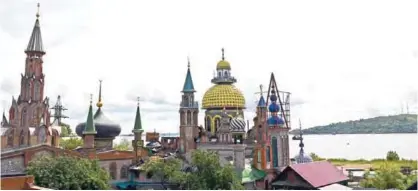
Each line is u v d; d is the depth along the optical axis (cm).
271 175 8125
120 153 8281
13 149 6956
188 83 9262
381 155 13925
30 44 8406
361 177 7825
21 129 8106
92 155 7644
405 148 14300
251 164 8650
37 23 8594
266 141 8388
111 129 8925
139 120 9294
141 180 8031
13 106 8219
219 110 9769
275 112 8719
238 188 6544
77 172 5441
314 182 6144
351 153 15125
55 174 5278
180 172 7094
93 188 5534
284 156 8612
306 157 9075
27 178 4425
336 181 6631
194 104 9169
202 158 6631
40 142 7919
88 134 7844
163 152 9612
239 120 8475
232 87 10044
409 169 8094
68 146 10631
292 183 6344
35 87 8331
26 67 8375
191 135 8956
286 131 8775
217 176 6456
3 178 4262
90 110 8012
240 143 8219
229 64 10381
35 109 8250
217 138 8738
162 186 7375
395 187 6544
